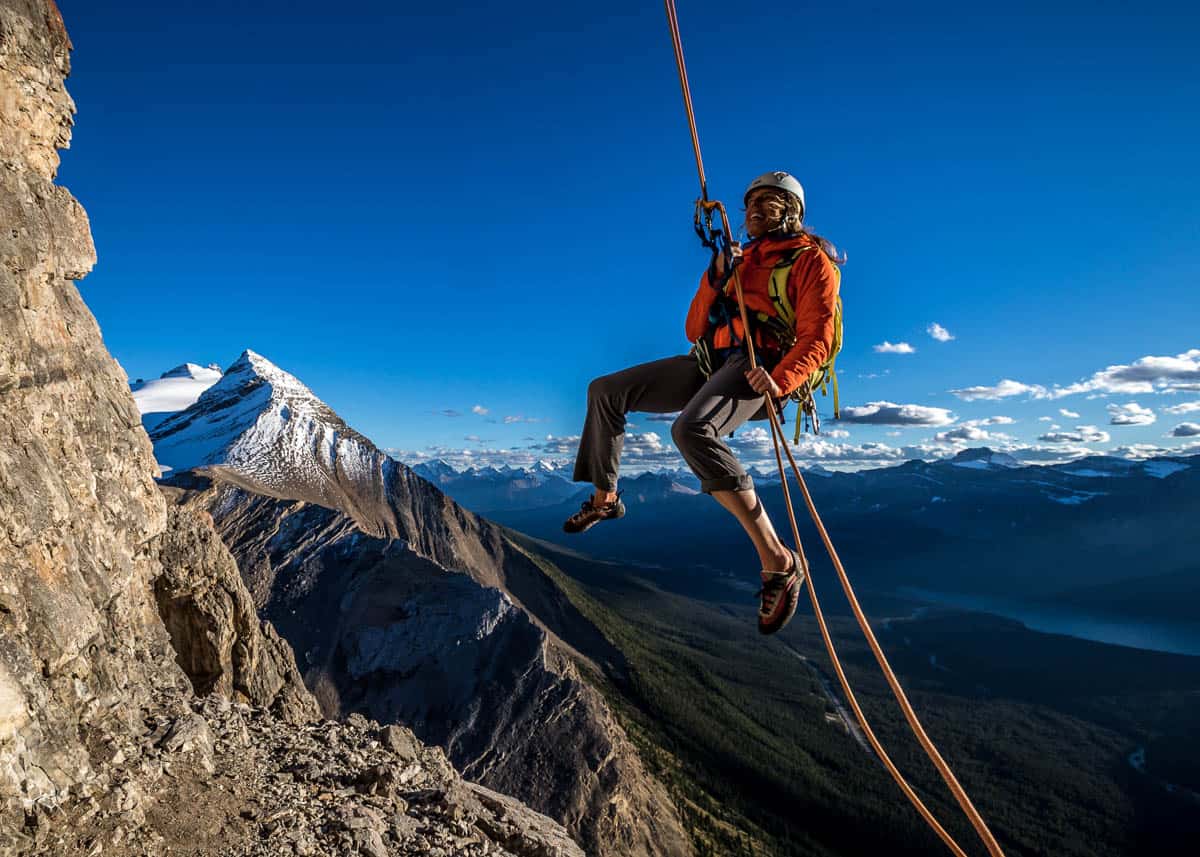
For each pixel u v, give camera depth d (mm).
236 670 16953
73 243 9406
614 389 3756
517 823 10234
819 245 3629
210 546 17422
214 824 6746
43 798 5387
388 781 9320
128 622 9812
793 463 3246
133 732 7473
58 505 6828
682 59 3623
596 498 3879
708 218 3812
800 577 3221
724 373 3463
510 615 129500
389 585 136500
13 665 5516
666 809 131625
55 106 9219
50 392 8391
